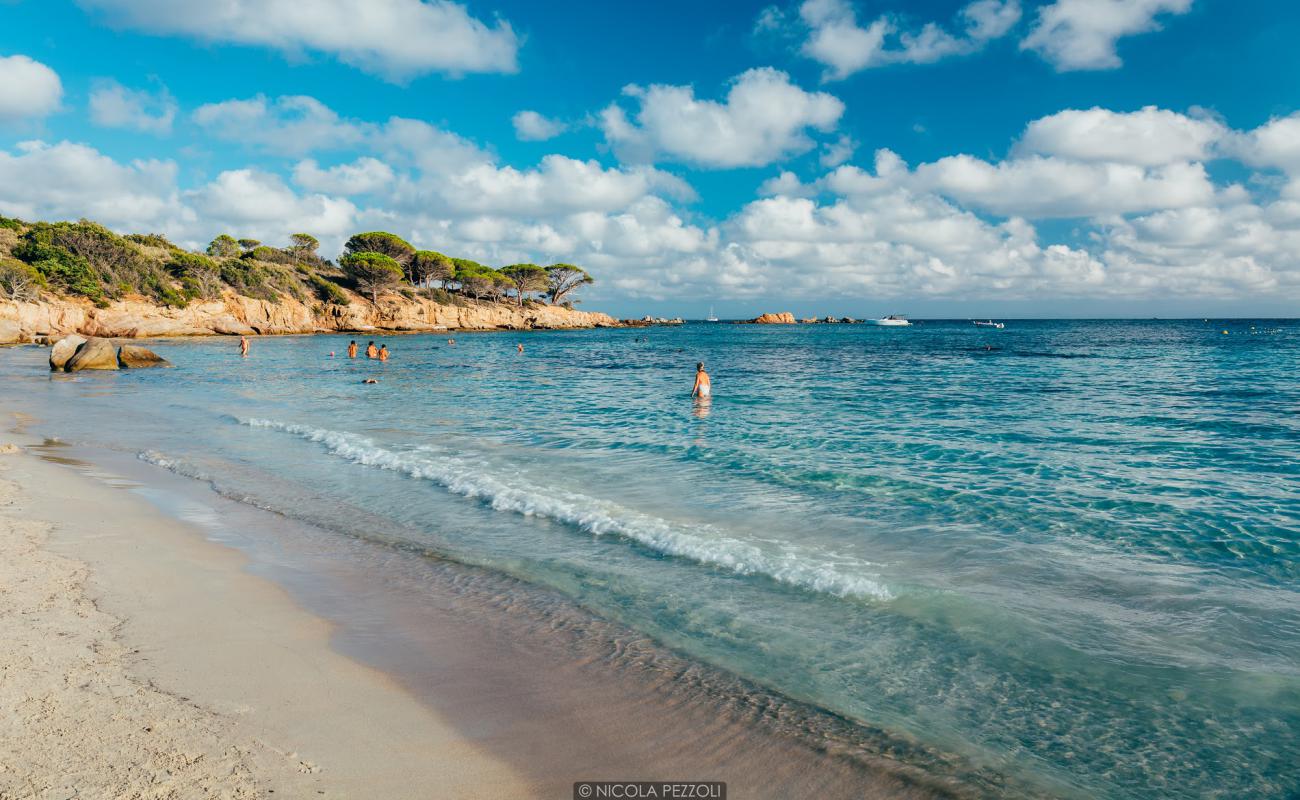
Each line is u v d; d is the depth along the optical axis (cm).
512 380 3206
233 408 2094
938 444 1422
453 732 412
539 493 1024
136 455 1323
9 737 369
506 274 13312
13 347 5428
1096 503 962
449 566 720
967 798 365
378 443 1473
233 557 735
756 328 16238
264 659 494
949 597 631
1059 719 441
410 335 9519
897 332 12369
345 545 789
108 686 436
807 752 404
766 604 621
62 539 757
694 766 388
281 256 10869
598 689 472
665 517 901
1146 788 375
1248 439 1472
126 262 7512
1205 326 15000
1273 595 639
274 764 364
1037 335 9906
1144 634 559
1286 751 405
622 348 6838
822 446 1408
